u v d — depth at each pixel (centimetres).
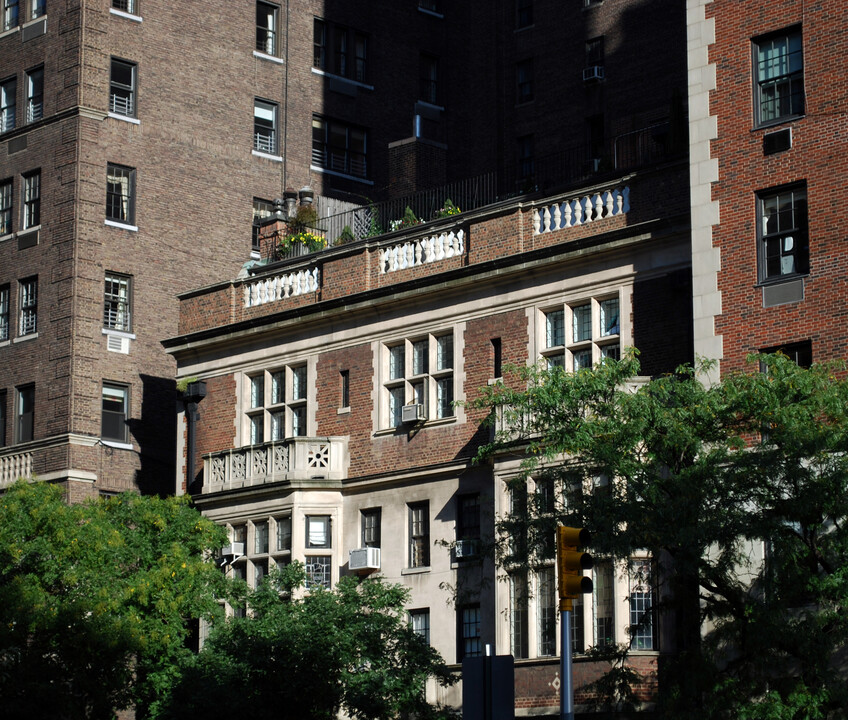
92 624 5912
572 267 5972
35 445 7788
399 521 6359
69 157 7956
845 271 5122
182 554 6250
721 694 4331
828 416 4472
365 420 6556
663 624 5412
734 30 5497
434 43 9312
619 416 4588
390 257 6650
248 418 7000
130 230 8031
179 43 8369
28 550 6109
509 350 6125
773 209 5341
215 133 8425
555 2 8919
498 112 9075
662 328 5688
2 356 8075
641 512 4391
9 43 8369
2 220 8225
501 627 5878
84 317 7819
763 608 4262
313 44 8906
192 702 5581
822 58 5275
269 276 7081
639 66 8444
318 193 8775
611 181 5947
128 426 7869
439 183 7938
